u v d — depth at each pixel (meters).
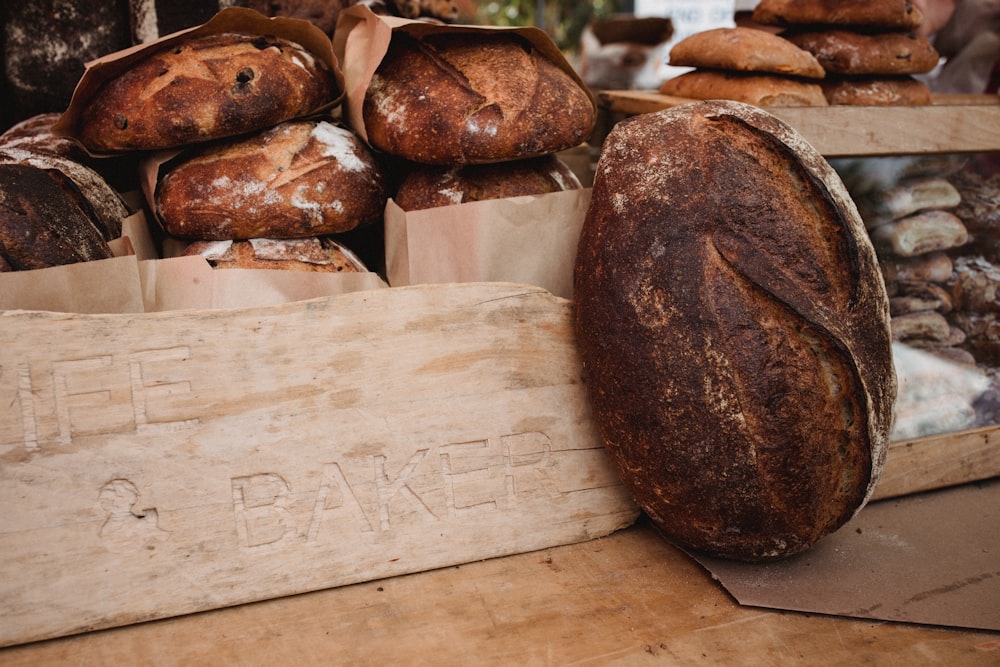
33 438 0.83
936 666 0.82
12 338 0.83
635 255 0.88
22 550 0.83
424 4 1.22
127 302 0.89
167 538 0.86
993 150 1.09
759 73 1.07
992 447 1.08
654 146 0.90
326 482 0.90
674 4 2.34
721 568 0.93
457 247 0.96
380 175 1.02
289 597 0.90
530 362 0.96
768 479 0.86
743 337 0.85
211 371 0.87
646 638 0.85
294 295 0.93
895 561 0.94
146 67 0.96
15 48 1.14
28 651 0.83
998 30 1.46
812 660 0.83
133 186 1.08
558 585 0.91
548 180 1.02
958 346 1.10
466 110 0.95
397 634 0.85
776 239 0.87
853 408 0.87
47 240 0.88
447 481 0.93
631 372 0.88
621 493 0.99
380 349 0.91
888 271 1.08
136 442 0.86
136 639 0.85
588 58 1.99
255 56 0.96
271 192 0.95
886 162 1.07
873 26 1.11
